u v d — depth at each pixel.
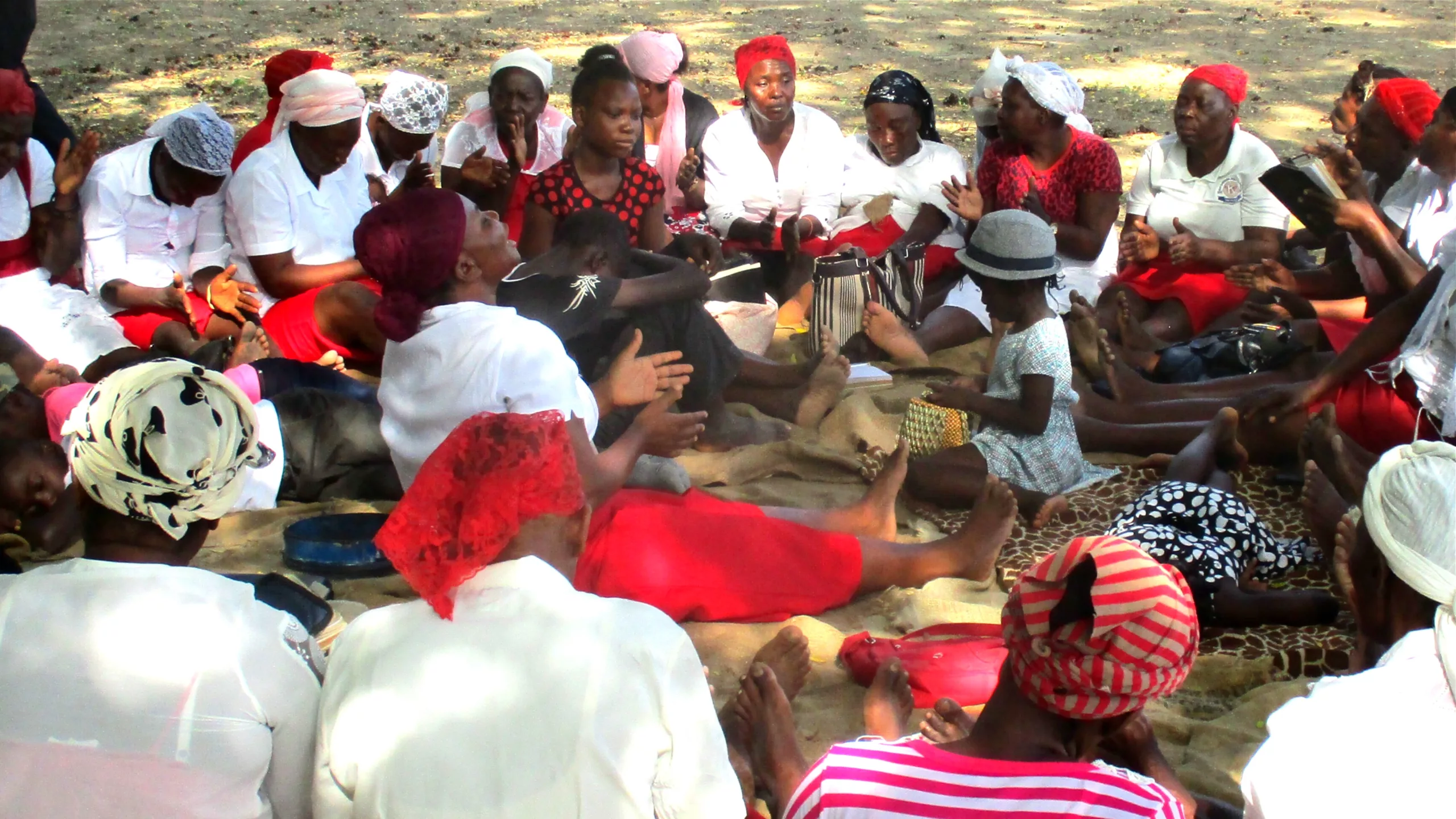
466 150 7.62
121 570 2.41
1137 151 11.37
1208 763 3.51
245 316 6.07
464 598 2.37
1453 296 4.57
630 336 5.16
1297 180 5.41
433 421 3.78
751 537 4.12
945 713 3.00
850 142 7.60
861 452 5.51
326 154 6.36
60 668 2.32
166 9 18.55
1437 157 5.45
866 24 18.17
